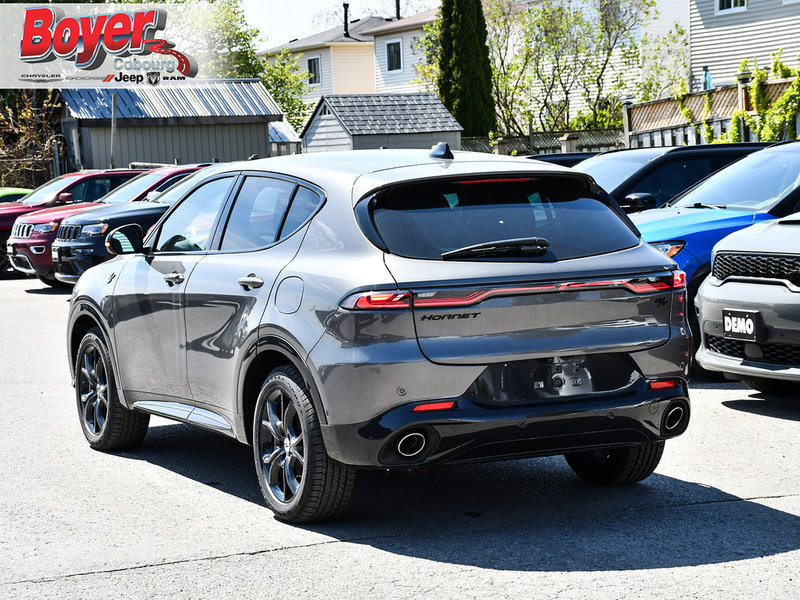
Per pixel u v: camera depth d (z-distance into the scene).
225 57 43.09
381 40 55.50
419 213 5.12
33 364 10.56
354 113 31.27
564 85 37.97
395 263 4.95
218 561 4.88
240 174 6.20
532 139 29.34
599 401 5.14
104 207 15.77
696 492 5.88
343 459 5.02
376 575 4.66
